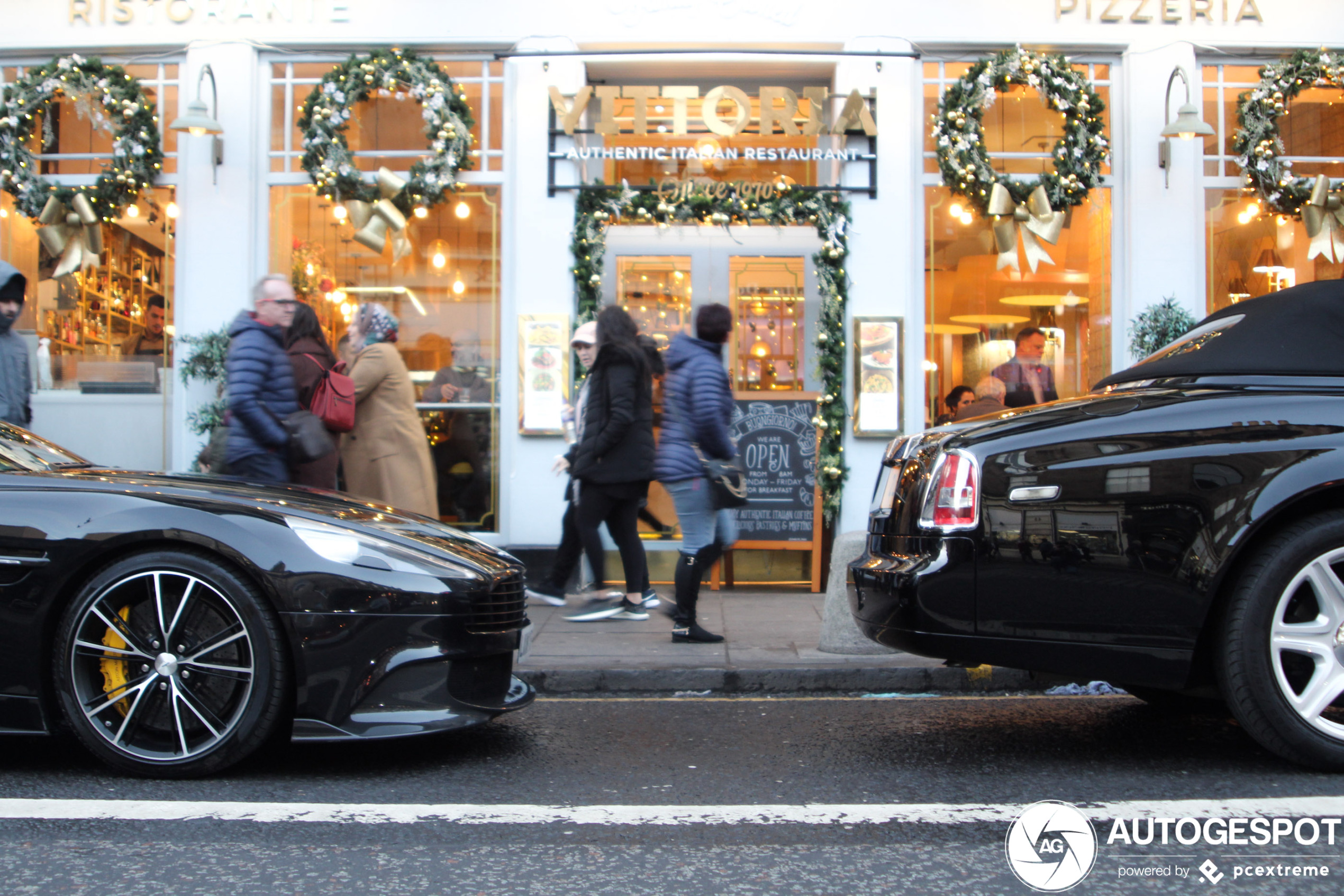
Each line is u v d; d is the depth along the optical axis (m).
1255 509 3.88
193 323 9.18
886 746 4.63
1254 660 3.90
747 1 9.10
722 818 3.65
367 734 3.95
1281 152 9.09
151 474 4.71
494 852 3.33
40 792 3.87
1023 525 4.00
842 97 9.05
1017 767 4.25
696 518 6.63
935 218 9.27
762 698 5.70
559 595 7.61
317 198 9.27
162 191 9.30
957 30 9.14
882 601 4.23
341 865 3.21
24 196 9.10
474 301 9.24
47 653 3.99
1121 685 4.23
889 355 9.01
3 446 4.75
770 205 8.94
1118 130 9.27
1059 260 9.27
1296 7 9.16
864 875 3.14
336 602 3.96
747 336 9.36
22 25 9.26
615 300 9.41
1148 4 9.15
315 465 6.27
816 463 9.12
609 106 9.04
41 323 9.35
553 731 4.94
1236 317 4.67
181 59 9.32
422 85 8.97
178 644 3.99
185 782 4.02
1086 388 9.26
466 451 9.22
